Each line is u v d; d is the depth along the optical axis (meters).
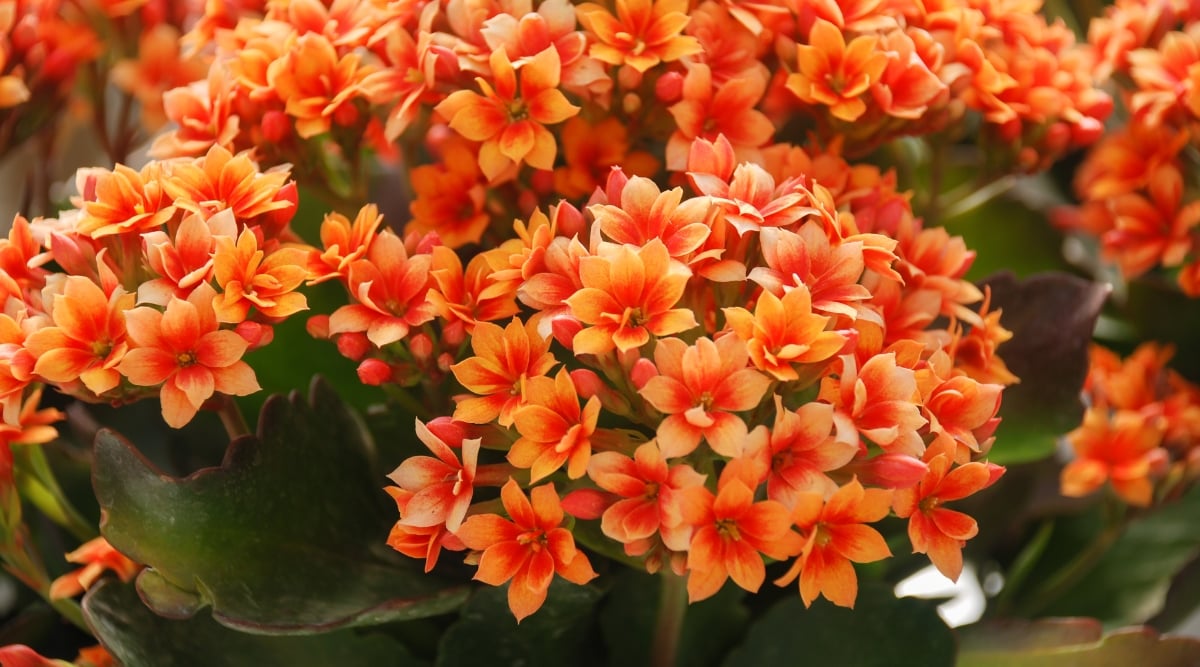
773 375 0.31
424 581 0.36
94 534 0.37
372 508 0.36
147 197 0.33
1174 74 0.39
